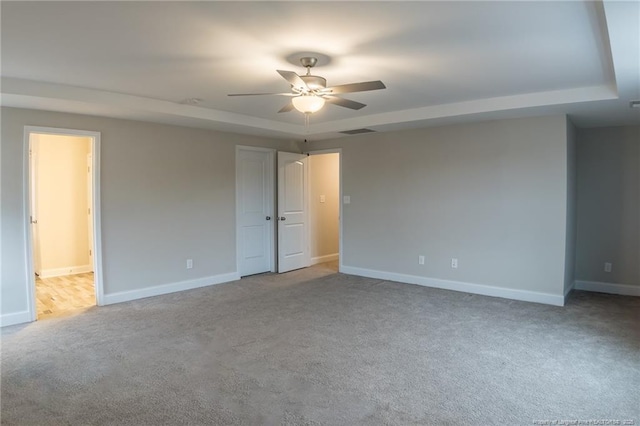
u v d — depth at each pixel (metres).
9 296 3.95
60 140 6.38
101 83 3.65
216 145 5.62
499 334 3.61
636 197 5.02
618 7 1.90
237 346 3.35
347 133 5.91
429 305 4.54
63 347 3.34
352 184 6.25
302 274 6.30
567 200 4.52
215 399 2.50
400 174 5.70
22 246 4.02
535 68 3.26
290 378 2.78
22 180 4.01
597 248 5.25
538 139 4.59
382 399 2.50
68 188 6.46
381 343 3.41
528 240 4.70
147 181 4.89
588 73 3.38
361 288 5.36
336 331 3.70
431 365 2.98
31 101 3.72
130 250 4.78
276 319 4.05
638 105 3.95
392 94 4.13
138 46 2.77
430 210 5.44
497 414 2.33
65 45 2.74
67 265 6.47
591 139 5.25
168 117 4.57
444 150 5.29
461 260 5.20
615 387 2.64
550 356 3.13
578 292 5.16
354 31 2.54
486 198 4.97
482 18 2.35
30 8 2.19
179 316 4.16
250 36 2.61
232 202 5.85
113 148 4.60
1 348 3.32
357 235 6.22
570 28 2.48
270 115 5.17
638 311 4.30
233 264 5.88
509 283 4.84
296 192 6.65
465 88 3.89
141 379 2.76
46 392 2.59
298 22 2.40
